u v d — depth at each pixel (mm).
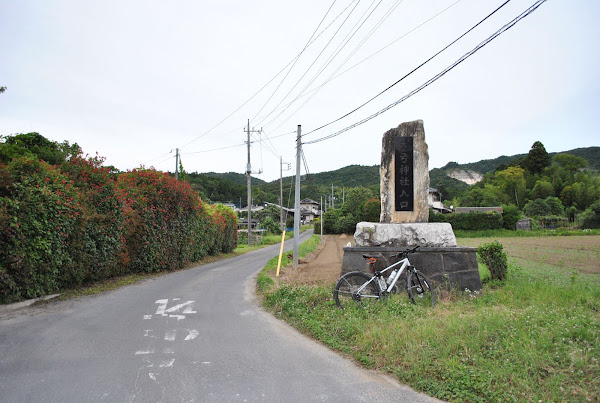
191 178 84375
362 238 9523
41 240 8180
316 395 4027
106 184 10914
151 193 13852
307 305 7766
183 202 15805
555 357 4480
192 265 17562
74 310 7621
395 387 4270
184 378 4367
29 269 7988
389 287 7586
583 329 5254
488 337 5301
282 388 4188
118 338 5836
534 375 4094
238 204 87188
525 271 13672
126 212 11898
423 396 4051
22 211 7828
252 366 4832
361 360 5035
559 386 3848
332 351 5500
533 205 62688
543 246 28750
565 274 13312
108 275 11531
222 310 8008
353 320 6395
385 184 10414
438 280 8945
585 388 3795
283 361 5047
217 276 13484
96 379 4266
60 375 4352
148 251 13609
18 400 3713
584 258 19703
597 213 50594
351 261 9352
